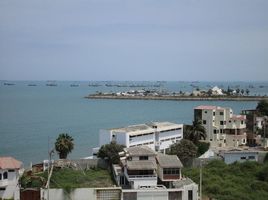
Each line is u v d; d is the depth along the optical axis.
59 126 199.25
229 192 72.56
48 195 66.44
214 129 122.81
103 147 94.56
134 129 114.50
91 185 77.25
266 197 71.38
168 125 125.81
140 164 75.88
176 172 76.00
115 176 82.38
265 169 83.56
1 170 74.31
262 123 135.00
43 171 86.56
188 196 69.75
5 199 70.88
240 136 122.69
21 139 158.88
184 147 96.12
